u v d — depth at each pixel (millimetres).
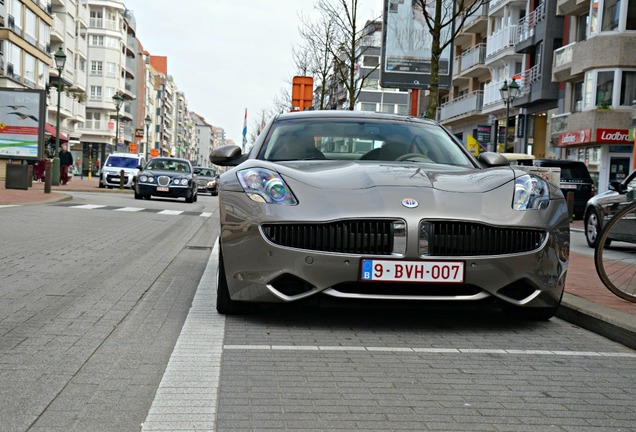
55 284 6129
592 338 4699
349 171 4938
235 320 4867
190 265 7801
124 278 6617
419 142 5969
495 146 41844
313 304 4477
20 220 12461
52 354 3852
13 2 42531
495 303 4578
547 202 4789
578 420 3062
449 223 4441
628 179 11852
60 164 34344
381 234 4406
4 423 2811
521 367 3918
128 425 2832
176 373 3574
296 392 3326
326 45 34906
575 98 32562
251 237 4527
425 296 4441
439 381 3588
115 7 88750
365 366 3822
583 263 8555
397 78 21484
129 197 26438
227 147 5938
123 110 95062
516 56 39500
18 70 43969
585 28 32500
